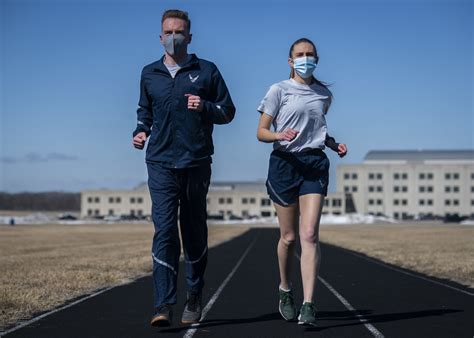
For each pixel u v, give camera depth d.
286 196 8.04
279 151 7.98
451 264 20.08
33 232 65.00
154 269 7.66
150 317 9.38
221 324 8.59
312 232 7.81
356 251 31.17
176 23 7.58
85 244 37.88
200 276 8.30
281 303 8.70
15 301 10.57
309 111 7.90
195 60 7.77
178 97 7.64
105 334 7.91
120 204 172.50
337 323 8.66
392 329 8.19
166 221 7.64
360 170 164.12
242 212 168.62
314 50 7.98
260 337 7.65
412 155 174.50
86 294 12.45
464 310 10.04
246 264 22.17
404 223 126.94
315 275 7.87
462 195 160.75
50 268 18.44
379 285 14.40
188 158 7.70
